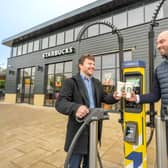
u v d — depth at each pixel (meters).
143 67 2.22
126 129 2.19
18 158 3.84
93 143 1.42
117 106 9.35
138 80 2.20
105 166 3.27
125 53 9.70
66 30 13.32
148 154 3.72
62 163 3.52
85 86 2.12
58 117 8.93
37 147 4.48
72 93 2.04
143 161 2.09
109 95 2.29
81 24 12.36
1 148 4.52
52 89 13.84
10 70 18.14
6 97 18.22
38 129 6.42
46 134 5.71
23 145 4.68
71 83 2.04
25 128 6.61
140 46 9.10
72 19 12.41
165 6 8.70
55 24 13.33
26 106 14.36
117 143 4.63
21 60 16.94
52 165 3.45
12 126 6.97
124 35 9.77
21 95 16.80
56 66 13.74
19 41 17.61
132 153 2.13
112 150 4.10
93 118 1.42
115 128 6.34
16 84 17.25
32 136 5.51
